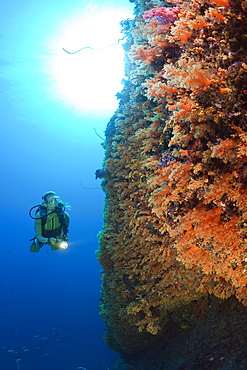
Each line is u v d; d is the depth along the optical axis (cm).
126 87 444
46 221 488
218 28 192
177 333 436
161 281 361
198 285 320
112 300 502
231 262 224
